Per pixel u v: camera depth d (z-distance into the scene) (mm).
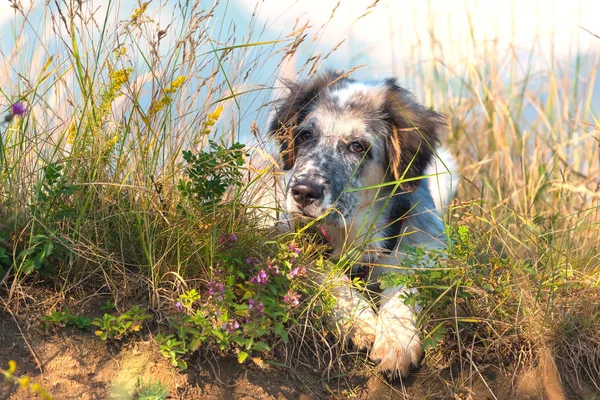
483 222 4578
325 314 3463
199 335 3096
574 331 3547
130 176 3635
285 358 3287
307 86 4496
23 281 3270
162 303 3301
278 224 3900
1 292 3203
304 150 4172
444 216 4184
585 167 5809
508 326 3521
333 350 3387
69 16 3582
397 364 3318
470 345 3467
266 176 3932
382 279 3664
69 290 3299
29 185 3467
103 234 3486
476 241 4070
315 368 3320
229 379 3135
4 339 3010
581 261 4234
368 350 3430
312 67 4164
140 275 3398
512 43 6656
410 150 4277
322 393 3232
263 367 3219
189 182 3564
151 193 3564
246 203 3840
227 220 3631
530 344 3500
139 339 3148
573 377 3422
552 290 3674
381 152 4211
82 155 3510
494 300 3625
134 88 3656
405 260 3674
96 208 3523
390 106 4305
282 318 3289
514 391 3354
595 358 3471
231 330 3105
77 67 3684
